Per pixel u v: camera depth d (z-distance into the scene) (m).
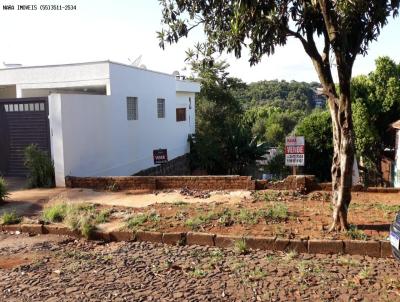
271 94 84.50
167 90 19.31
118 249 6.38
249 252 6.00
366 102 18.91
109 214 8.01
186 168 22.03
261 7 5.96
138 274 5.32
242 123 25.67
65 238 7.07
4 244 6.82
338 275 5.05
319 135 19.09
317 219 7.14
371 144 18.86
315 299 4.46
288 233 6.39
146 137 16.98
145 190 10.53
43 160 11.44
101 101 13.38
